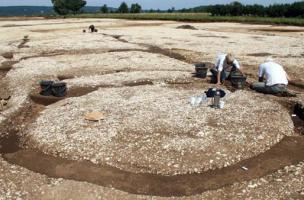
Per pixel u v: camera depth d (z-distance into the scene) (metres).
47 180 10.28
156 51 32.28
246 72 22.64
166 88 18.67
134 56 28.53
